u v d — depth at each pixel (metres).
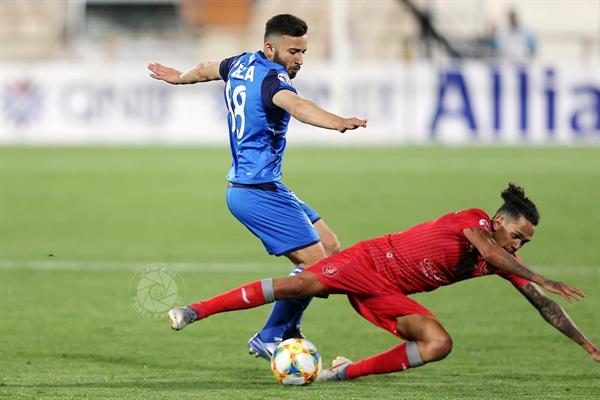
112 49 100.06
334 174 69.19
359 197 59.97
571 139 83.12
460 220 22.83
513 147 82.56
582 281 38.38
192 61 98.50
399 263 23.00
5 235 49.06
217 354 27.48
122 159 77.00
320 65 83.00
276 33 24.92
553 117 82.94
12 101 84.56
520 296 35.84
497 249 22.11
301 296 23.22
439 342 22.62
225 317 32.59
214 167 73.25
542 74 82.62
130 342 28.88
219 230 50.94
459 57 100.38
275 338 25.45
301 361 23.42
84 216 54.66
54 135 84.81
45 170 71.44
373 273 23.11
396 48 103.69
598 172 69.38
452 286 37.72
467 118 83.75
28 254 44.22
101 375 24.77
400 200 58.84
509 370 25.53
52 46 102.31
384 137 84.75
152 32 102.56
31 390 22.89
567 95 82.62
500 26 100.25
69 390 22.92
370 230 49.66
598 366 26.00
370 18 104.94
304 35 25.05
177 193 62.62
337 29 81.94
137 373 25.06
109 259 43.09
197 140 85.25
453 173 69.31
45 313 32.81
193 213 55.88
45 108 84.62
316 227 26.75
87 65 84.44
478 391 22.98
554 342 29.00
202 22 105.38
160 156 78.69
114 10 103.00
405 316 22.97
